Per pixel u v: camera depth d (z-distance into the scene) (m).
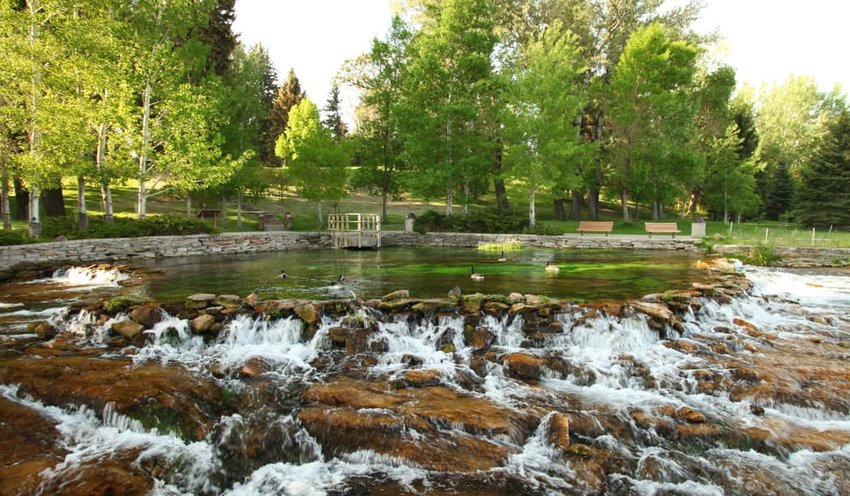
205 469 5.24
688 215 44.09
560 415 6.04
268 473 5.23
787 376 7.25
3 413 6.04
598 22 32.94
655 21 32.91
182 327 8.54
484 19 29.05
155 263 17.27
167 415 6.02
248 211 33.62
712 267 15.42
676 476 5.13
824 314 11.11
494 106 30.09
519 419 6.02
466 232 27.45
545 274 14.00
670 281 12.72
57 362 7.46
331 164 29.78
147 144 21.03
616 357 7.92
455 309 9.20
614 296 10.57
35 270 14.89
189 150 21.48
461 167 28.28
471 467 5.19
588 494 4.81
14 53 15.66
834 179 34.00
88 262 16.78
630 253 20.62
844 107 55.31
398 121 28.25
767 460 5.45
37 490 4.62
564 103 27.75
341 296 10.47
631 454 5.50
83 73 17.67
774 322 10.46
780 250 19.81
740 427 6.03
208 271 14.92
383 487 4.91
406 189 30.12
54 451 5.36
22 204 25.12
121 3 19.77
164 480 5.01
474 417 5.96
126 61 19.88
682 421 6.11
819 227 34.28
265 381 7.04
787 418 6.35
